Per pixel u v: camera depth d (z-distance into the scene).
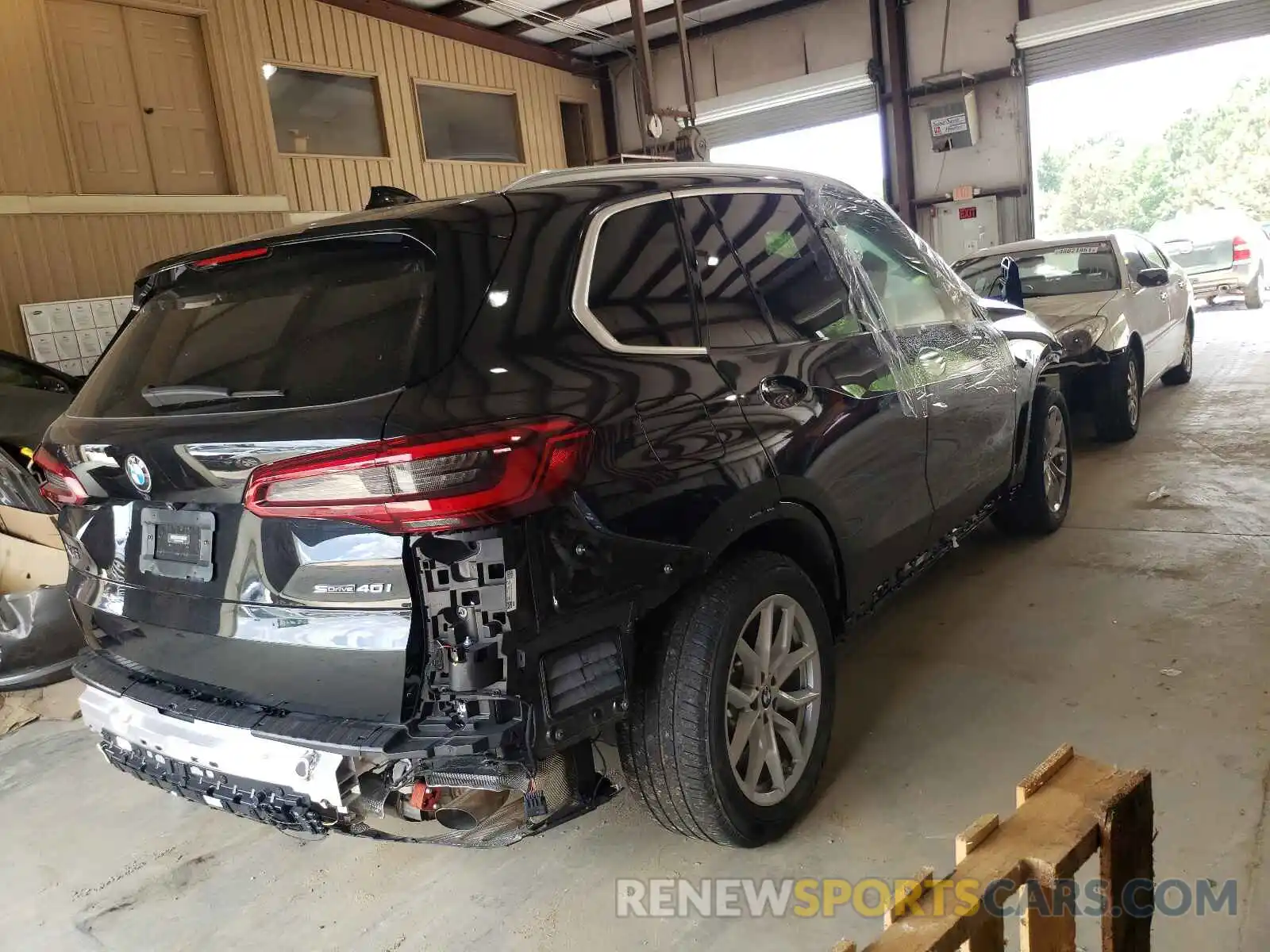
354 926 2.26
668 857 2.37
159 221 8.41
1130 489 5.03
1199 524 4.33
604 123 14.00
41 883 2.58
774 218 2.74
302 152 10.12
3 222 7.39
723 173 2.66
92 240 7.94
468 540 1.71
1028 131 10.92
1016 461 3.93
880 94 11.66
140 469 2.02
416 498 1.67
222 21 8.88
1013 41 10.59
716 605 2.15
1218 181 39.97
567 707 1.81
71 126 7.83
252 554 1.89
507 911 2.24
